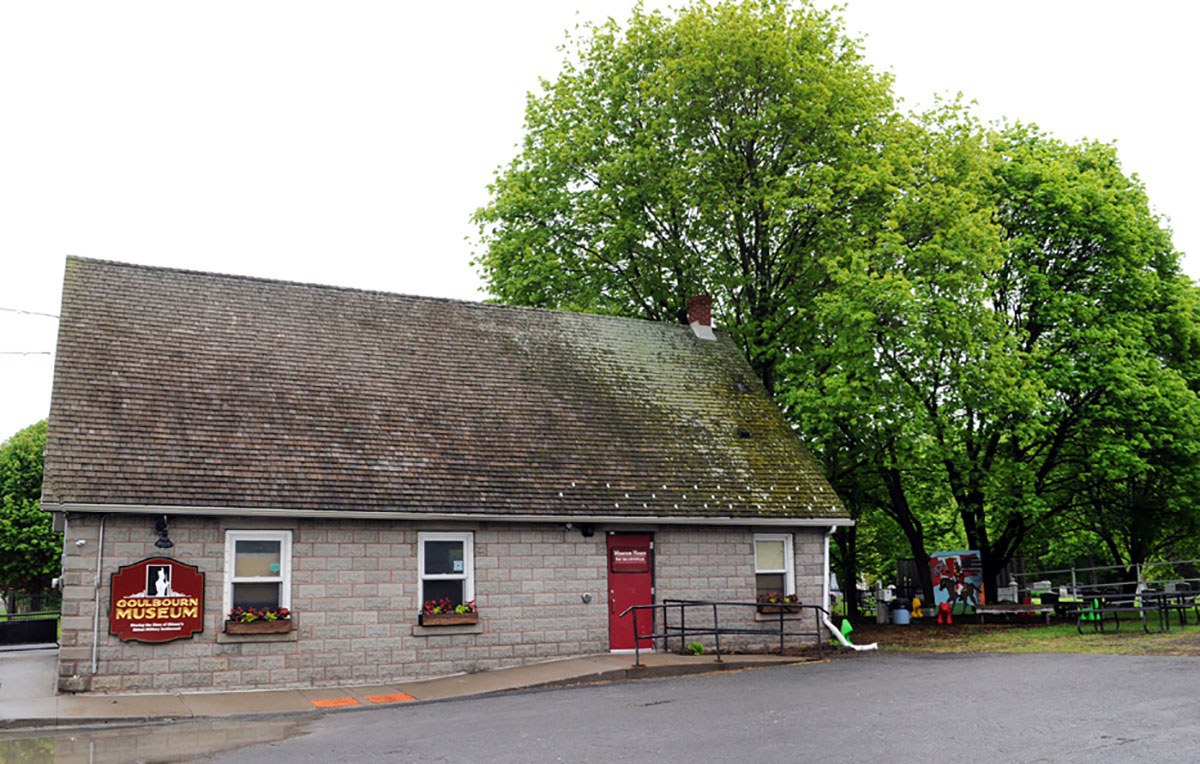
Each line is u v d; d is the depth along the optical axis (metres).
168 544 17.61
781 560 23.56
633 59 31.27
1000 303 31.83
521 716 13.77
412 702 16.25
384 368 22.44
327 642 18.58
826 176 27.27
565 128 32.03
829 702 13.84
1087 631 24.62
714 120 29.64
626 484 22.11
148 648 17.30
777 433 25.59
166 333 20.80
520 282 30.47
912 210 27.61
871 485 32.56
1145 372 29.27
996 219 29.34
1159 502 31.72
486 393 23.00
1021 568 40.03
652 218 30.84
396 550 19.47
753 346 29.48
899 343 26.42
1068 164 31.81
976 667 17.42
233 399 19.94
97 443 17.92
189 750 11.87
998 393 26.34
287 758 11.14
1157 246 32.03
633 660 19.94
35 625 27.77
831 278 27.42
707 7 30.14
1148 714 11.69
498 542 20.48
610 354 26.03
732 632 19.97
